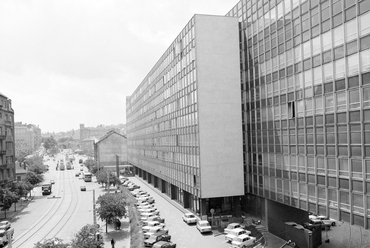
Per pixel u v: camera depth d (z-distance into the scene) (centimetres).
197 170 4512
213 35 4500
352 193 2606
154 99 7644
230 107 4519
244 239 3512
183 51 5134
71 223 4953
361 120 2500
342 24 2673
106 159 13500
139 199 6175
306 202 3191
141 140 9731
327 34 2847
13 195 5481
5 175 6269
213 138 4453
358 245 3328
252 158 4356
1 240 3809
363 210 2502
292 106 3391
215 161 4447
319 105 2967
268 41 3850
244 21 4478
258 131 4159
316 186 3028
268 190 3947
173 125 5853
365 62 2462
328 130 2861
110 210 4328
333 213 2811
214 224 4434
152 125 7912
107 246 3719
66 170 14850
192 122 4697
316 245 3350
